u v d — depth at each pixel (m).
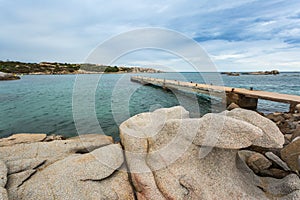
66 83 26.95
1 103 13.63
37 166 3.72
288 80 44.03
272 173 3.67
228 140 3.21
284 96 10.69
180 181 3.15
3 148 4.38
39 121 9.23
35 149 4.43
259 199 2.92
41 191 2.95
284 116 8.99
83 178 3.25
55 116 10.05
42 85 25.08
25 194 2.89
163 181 3.23
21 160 3.80
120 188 3.23
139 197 3.09
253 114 3.85
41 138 5.98
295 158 3.62
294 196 2.82
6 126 8.58
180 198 2.93
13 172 3.47
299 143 3.60
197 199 2.88
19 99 15.23
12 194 2.87
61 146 4.68
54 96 16.61
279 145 3.37
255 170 3.76
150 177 3.36
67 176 3.25
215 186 3.04
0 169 3.34
